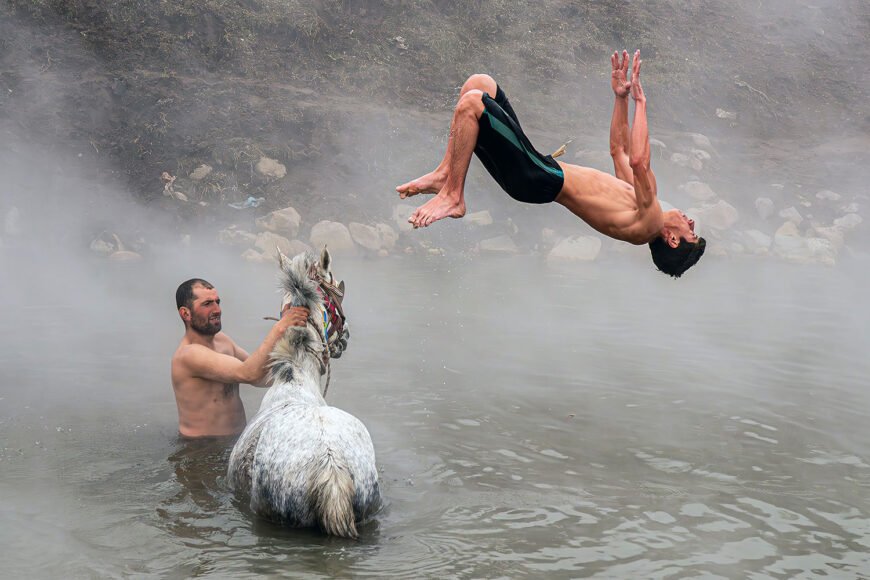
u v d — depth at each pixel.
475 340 11.47
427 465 7.11
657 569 5.41
